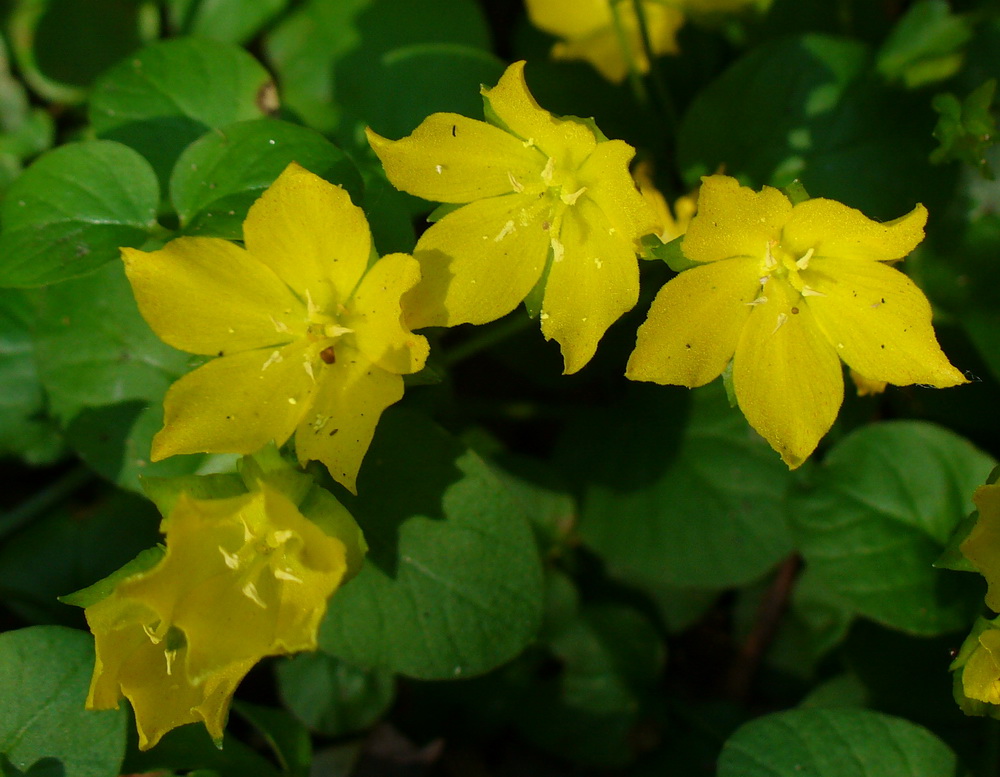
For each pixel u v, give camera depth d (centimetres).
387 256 16
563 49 21
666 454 20
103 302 18
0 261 17
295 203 16
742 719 20
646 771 20
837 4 21
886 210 19
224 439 16
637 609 21
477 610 18
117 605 16
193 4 21
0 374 20
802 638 21
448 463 18
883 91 19
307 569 16
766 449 20
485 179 17
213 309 16
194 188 17
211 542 16
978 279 20
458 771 20
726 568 20
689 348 16
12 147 21
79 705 17
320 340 16
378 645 18
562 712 20
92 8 21
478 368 22
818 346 17
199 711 16
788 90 19
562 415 21
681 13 21
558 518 20
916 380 16
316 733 20
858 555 19
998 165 20
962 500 18
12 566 20
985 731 19
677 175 21
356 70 20
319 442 16
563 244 17
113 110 18
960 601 18
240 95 18
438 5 21
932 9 20
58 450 20
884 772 17
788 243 16
